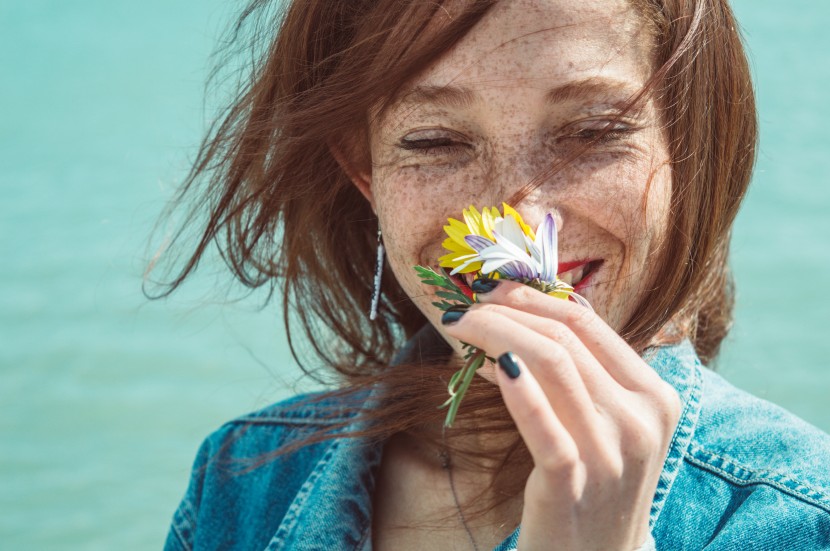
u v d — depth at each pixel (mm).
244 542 2445
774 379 6113
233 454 2578
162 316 7352
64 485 5770
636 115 1821
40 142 10977
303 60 2176
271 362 6637
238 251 2572
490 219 1655
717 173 2023
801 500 1870
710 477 1973
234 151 2451
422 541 2221
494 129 1827
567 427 1479
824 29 12625
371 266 2559
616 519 1492
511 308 1566
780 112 10234
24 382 6781
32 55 14312
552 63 1778
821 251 7789
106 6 16562
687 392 2086
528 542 1506
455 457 2258
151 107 11992
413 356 2441
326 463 2404
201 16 15773
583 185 1811
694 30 1884
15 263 8289
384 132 1963
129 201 9312
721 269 2357
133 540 5324
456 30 1794
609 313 1896
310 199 2402
